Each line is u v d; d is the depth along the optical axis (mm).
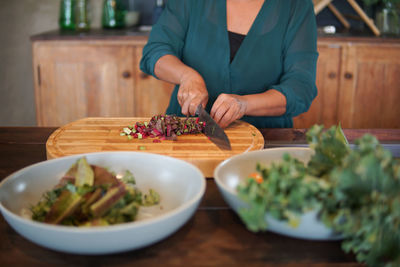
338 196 562
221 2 1551
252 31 1535
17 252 648
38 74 2588
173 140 1110
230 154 1011
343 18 2928
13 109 3111
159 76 1511
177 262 628
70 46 2539
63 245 592
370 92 2619
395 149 1089
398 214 537
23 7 2938
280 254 647
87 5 2803
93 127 1217
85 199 664
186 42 1614
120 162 846
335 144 701
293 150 879
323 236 637
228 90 1587
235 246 667
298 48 1528
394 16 2648
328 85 2607
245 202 646
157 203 764
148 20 3018
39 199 755
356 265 621
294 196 559
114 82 2598
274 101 1352
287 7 1527
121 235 586
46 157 1063
